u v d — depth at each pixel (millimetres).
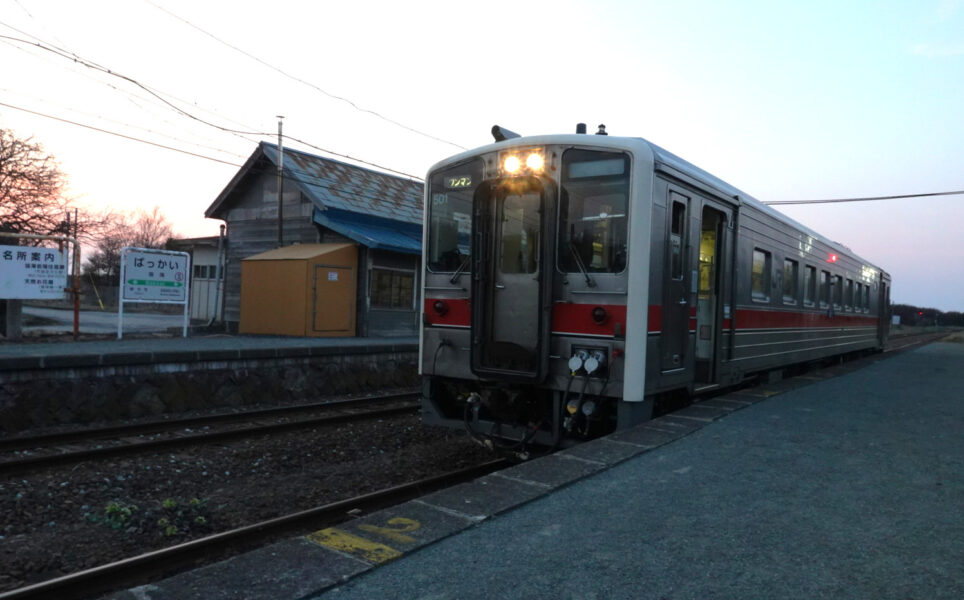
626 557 3314
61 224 24797
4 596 3549
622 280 5684
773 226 9336
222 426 8633
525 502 4121
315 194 18172
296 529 4898
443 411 6875
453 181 6723
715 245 7539
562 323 5949
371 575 3066
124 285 13656
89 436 7535
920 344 28266
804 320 11062
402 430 8711
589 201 5891
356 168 21562
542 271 5863
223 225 21062
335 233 18094
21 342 12617
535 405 6266
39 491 5605
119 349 11000
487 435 6391
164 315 28609
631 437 5746
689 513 3990
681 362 6555
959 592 2953
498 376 6062
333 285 17094
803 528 3758
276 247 19625
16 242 23359
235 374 10305
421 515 3846
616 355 5688
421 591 2914
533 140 6152
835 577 3107
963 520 3924
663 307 6051
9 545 4516
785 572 3160
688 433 6051
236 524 5137
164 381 9391
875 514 4016
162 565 4164
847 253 14398
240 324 17703
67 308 34500
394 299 18656
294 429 8359
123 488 5879
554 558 3291
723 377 7824
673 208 6328
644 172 5680
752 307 8594
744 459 5262
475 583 3002
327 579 2963
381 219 19172
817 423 6781
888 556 3367
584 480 4652
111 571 3939
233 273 20719
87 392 8594
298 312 16562
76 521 5102
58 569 4184
